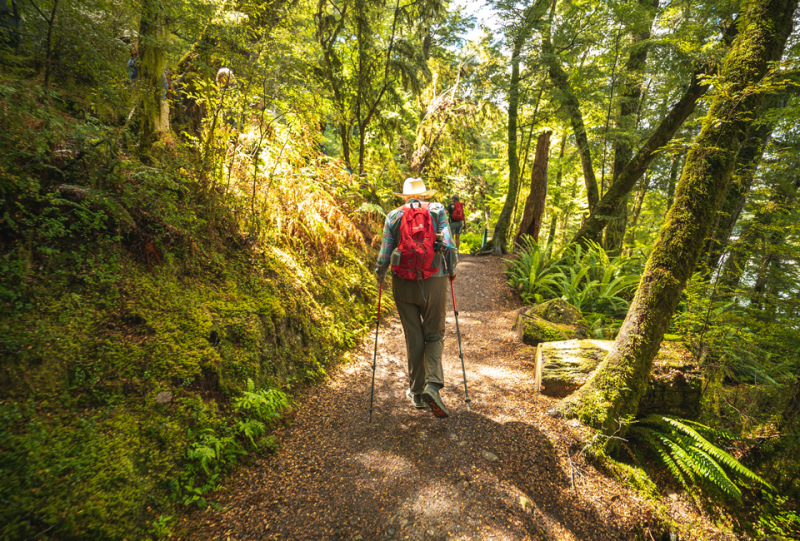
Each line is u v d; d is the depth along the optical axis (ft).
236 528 6.35
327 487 7.49
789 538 8.85
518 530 6.88
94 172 8.62
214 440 7.39
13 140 7.14
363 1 19.77
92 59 9.65
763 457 10.50
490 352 15.21
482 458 8.54
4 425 5.50
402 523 6.77
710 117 10.03
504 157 52.70
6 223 7.02
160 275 9.39
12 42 9.11
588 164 32.30
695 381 11.01
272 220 14.16
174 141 12.28
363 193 23.03
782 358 12.32
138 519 5.81
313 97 14.74
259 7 11.73
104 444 6.15
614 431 9.77
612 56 30.19
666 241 10.25
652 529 8.16
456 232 31.99
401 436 9.27
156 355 7.88
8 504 4.81
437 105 35.14
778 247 11.68
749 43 9.61
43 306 7.07
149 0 9.67
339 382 11.89
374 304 17.98
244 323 9.96
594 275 23.08
